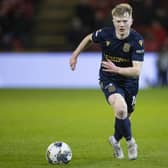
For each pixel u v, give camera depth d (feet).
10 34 264.72
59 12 291.58
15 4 280.31
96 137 113.60
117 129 85.61
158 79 241.76
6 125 132.36
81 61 241.35
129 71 82.53
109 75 86.43
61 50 257.55
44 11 291.38
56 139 110.83
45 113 156.15
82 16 260.42
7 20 266.16
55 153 83.61
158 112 158.51
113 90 84.84
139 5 263.49
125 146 101.35
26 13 278.87
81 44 90.17
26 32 270.67
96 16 260.21
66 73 241.96
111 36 86.43
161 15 264.72
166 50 239.71
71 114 154.61
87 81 241.35
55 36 281.74
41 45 276.00
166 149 98.63
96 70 240.73
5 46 260.21
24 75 242.58
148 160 87.30
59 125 132.36
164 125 132.57
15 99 194.70
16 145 103.55
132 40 85.35
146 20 261.85
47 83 242.58
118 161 86.22
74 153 94.48
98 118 145.79
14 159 89.25
